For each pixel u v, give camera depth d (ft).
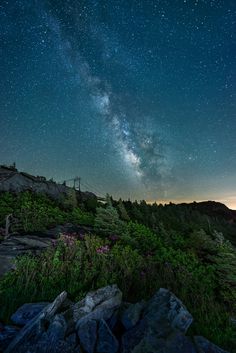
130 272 32.81
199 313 27.94
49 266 30.94
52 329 16.02
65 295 19.61
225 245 40.65
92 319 17.40
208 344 18.04
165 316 17.80
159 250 44.14
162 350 15.11
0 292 24.08
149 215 81.00
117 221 52.24
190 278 36.09
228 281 35.60
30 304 21.24
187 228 78.59
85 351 15.80
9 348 15.74
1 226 43.37
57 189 89.81
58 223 51.80
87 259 35.09
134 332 16.87
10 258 31.22
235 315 30.04
